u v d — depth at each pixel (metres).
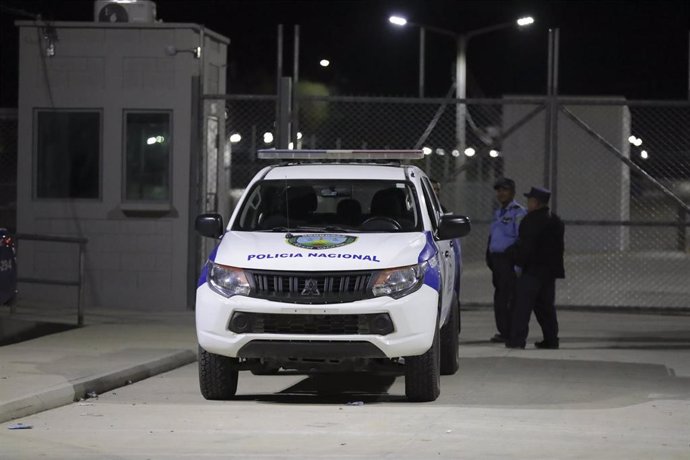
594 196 75.56
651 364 31.27
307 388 27.39
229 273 24.06
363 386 27.72
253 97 42.62
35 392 24.30
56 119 43.72
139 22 43.50
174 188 43.09
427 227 26.03
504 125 72.75
